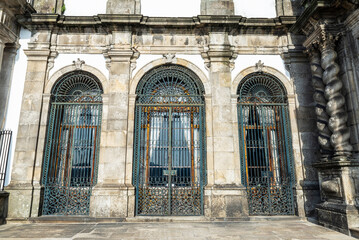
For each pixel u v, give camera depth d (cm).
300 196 823
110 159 823
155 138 899
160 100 926
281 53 928
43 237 600
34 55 891
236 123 870
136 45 914
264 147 891
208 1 966
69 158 880
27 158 823
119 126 844
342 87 747
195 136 902
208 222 769
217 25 912
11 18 862
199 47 921
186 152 891
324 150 752
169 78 962
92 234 628
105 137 849
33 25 905
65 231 659
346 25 740
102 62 907
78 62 895
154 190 857
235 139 862
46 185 838
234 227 702
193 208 835
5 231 660
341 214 638
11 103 863
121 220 777
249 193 862
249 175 882
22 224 749
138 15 877
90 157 886
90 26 909
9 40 862
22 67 889
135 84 887
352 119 709
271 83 940
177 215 824
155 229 679
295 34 933
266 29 935
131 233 637
